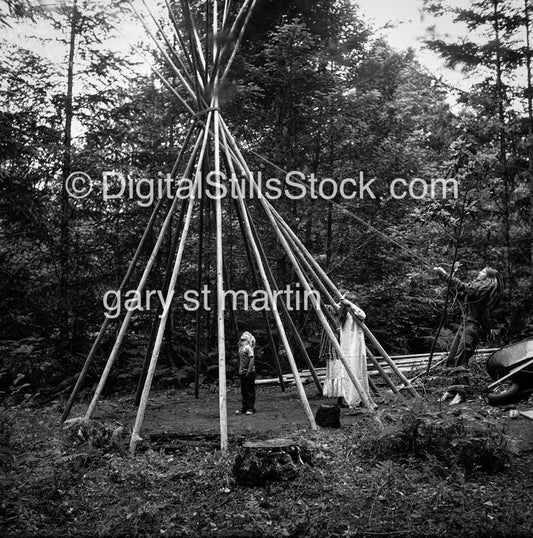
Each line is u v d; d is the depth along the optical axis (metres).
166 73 14.23
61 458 5.53
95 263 13.71
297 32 13.46
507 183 15.61
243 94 13.45
